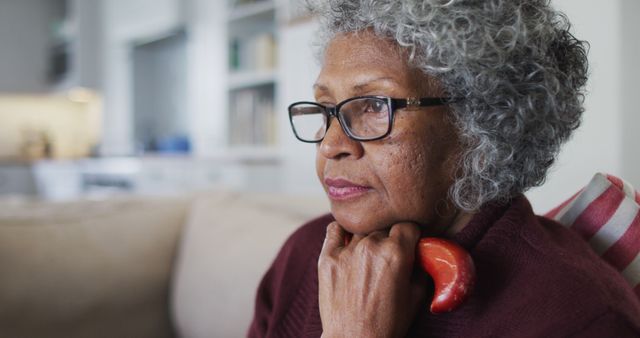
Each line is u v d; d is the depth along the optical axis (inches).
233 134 145.3
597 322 20.9
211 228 54.3
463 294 21.9
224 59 145.3
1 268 47.6
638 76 69.4
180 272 54.2
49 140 231.3
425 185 24.2
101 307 51.4
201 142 157.8
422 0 22.8
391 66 23.7
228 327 47.1
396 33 23.3
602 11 69.9
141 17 173.6
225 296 48.1
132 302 53.1
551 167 27.1
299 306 31.7
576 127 26.5
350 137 24.3
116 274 52.5
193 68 159.8
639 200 30.8
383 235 24.5
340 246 25.4
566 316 21.4
